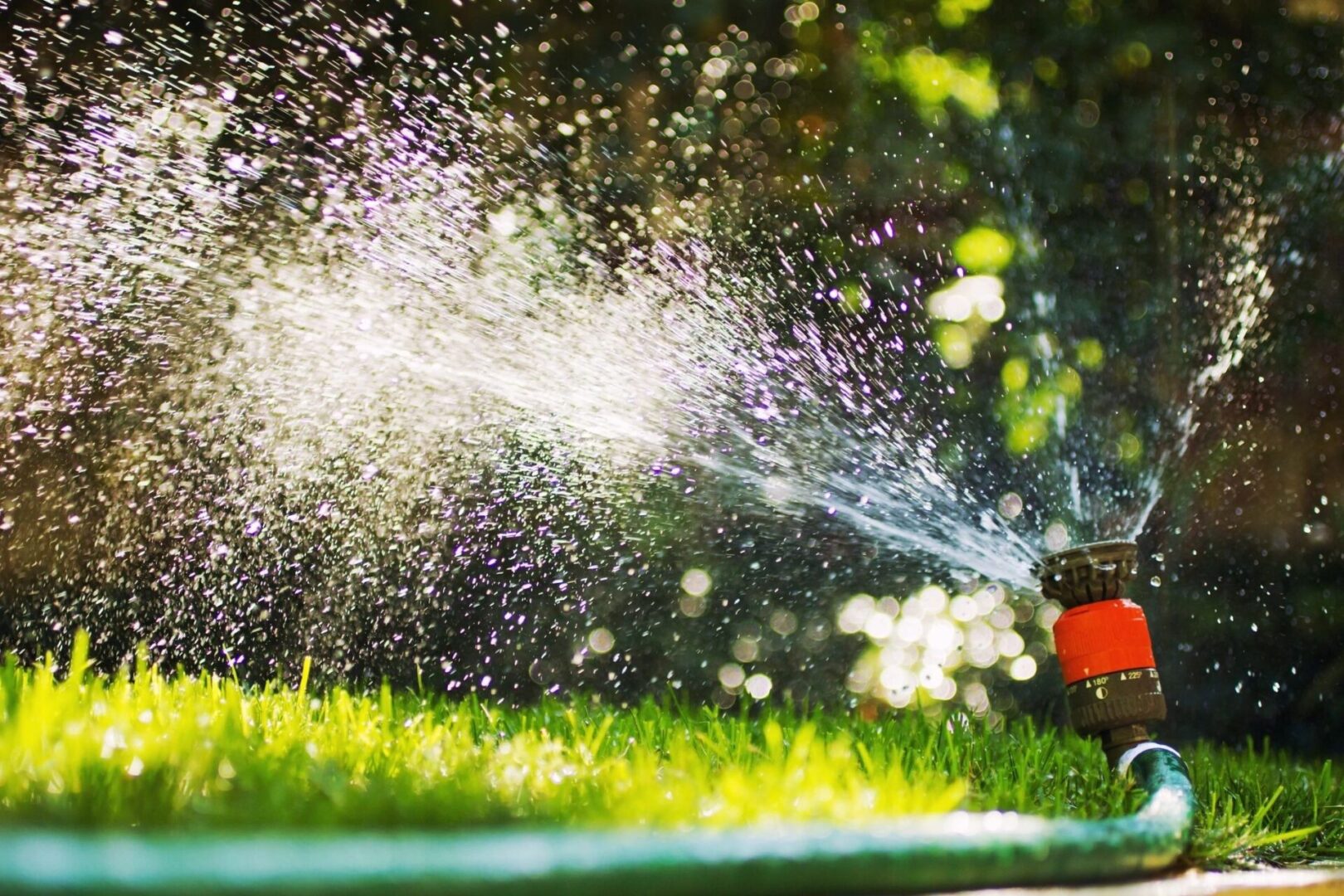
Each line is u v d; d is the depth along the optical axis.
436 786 2.51
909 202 7.16
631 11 7.09
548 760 2.98
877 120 7.35
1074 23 7.44
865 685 6.82
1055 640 3.32
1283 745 6.57
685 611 6.21
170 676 5.07
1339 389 6.91
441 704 4.27
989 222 7.19
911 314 6.76
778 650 6.51
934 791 2.79
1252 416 6.95
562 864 1.57
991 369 6.91
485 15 6.57
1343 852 3.16
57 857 1.28
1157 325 7.11
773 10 7.40
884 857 1.90
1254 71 7.41
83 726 2.63
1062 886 2.19
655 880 1.65
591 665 5.92
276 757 2.65
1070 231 7.29
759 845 1.77
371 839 1.61
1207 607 6.65
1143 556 6.68
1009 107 7.46
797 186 7.06
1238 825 3.09
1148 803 2.76
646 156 6.84
